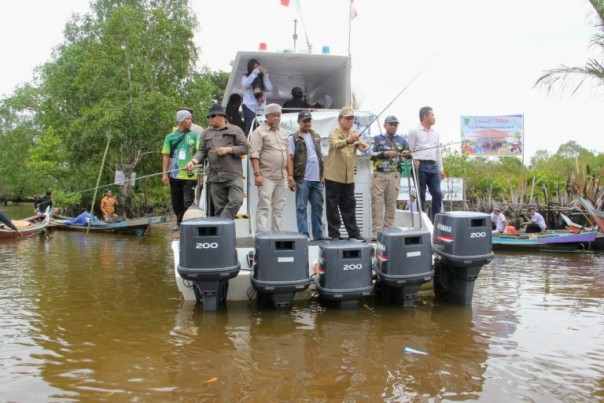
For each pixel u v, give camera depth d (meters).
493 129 20.12
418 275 5.90
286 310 5.97
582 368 4.25
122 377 4.03
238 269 5.62
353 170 6.89
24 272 9.20
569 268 10.54
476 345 4.81
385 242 5.94
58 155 29.78
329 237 6.94
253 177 7.33
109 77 25.78
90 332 5.23
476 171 24.73
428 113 7.89
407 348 4.70
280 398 3.64
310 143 6.93
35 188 42.59
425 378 4.00
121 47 26.16
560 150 33.34
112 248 13.73
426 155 7.92
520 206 18.30
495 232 16.14
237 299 6.23
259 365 4.26
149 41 26.00
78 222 20.48
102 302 6.61
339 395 3.69
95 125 24.16
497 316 5.91
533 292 7.55
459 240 6.02
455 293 6.41
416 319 5.68
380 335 5.07
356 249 5.76
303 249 5.70
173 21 28.44
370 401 3.60
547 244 14.12
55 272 9.20
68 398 3.65
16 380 3.98
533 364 4.33
